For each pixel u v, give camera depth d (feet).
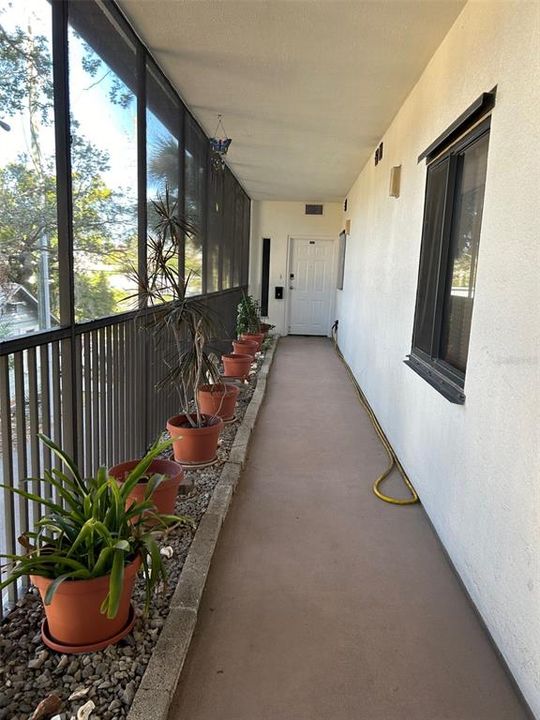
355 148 17.69
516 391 5.50
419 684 5.36
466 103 7.73
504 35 6.26
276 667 5.53
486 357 6.41
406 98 12.34
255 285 33.42
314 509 9.37
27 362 6.17
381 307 14.83
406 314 11.42
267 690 5.21
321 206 32.45
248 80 11.80
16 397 5.88
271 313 33.76
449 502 7.77
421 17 8.45
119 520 5.59
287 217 32.68
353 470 11.32
